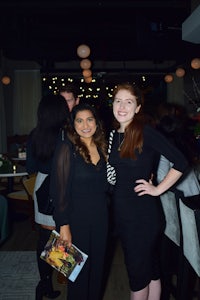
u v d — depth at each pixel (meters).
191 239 2.11
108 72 11.49
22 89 11.45
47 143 2.32
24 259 3.68
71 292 2.18
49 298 2.83
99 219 2.09
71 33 9.85
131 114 1.98
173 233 2.45
